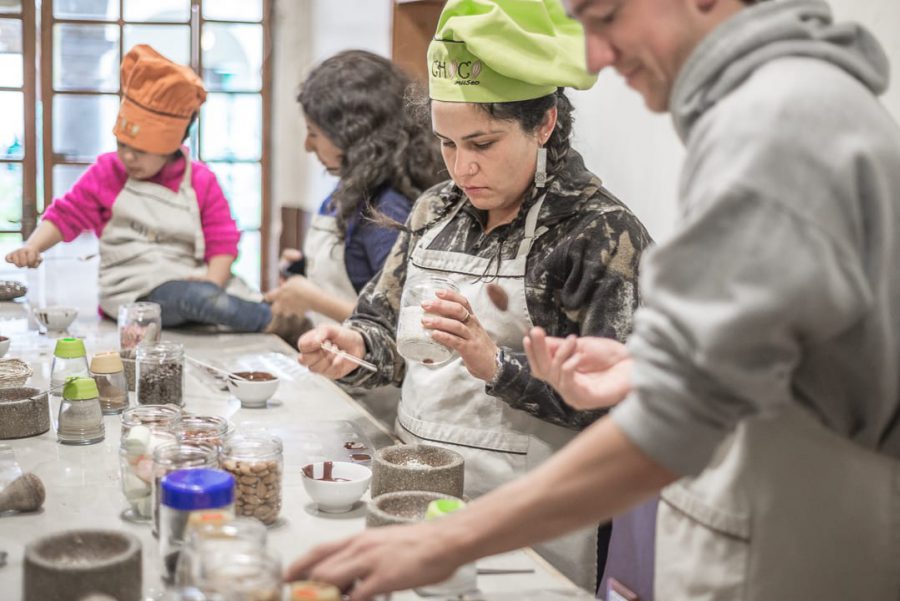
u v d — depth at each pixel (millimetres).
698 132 1051
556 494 1044
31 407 1872
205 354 2666
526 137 1818
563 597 1305
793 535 1211
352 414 2129
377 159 2643
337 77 2697
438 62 1814
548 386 1751
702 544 1280
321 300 2648
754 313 940
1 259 4105
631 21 1088
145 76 2955
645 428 1005
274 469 1497
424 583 1082
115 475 1688
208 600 975
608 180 2670
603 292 1768
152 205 3139
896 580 1196
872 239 998
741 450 1235
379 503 1423
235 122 4902
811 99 983
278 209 4988
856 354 1063
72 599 1156
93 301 3480
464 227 2006
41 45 4574
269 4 4836
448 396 1923
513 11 1767
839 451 1180
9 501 1501
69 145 4695
